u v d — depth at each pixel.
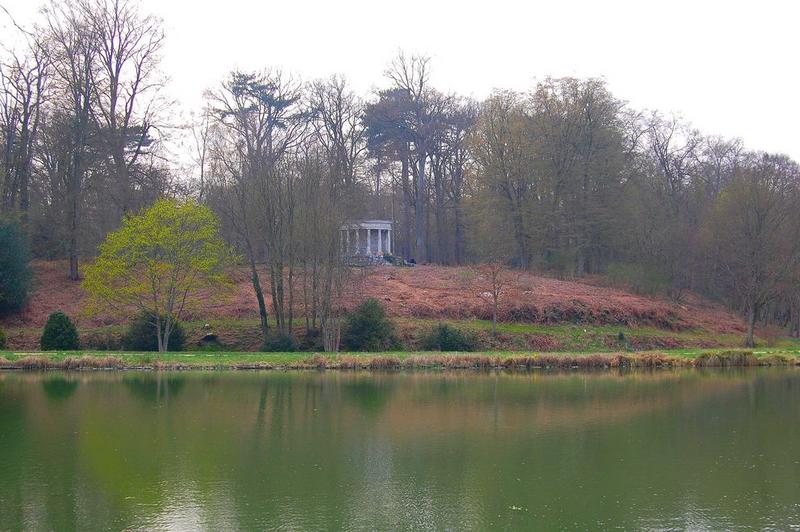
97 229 54.75
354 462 21.45
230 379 36.66
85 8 53.19
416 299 56.12
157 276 43.62
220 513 17.08
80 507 17.42
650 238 69.06
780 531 16.20
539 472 20.64
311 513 17.17
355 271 54.41
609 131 68.06
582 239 70.00
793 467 21.23
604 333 54.25
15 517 16.78
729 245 56.41
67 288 54.06
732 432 25.73
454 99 78.12
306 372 39.94
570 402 31.45
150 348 45.81
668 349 52.97
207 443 23.41
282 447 23.02
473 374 40.31
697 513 17.36
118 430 24.92
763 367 44.66
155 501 17.89
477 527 16.36
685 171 80.38
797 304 59.59
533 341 51.84
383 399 31.67
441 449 22.98
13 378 36.03
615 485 19.47
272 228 47.88
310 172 48.00
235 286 55.19
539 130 68.31
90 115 53.91
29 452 22.00
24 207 54.50
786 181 58.12
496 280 55.31
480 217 67.88
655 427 26.45
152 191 54.03
